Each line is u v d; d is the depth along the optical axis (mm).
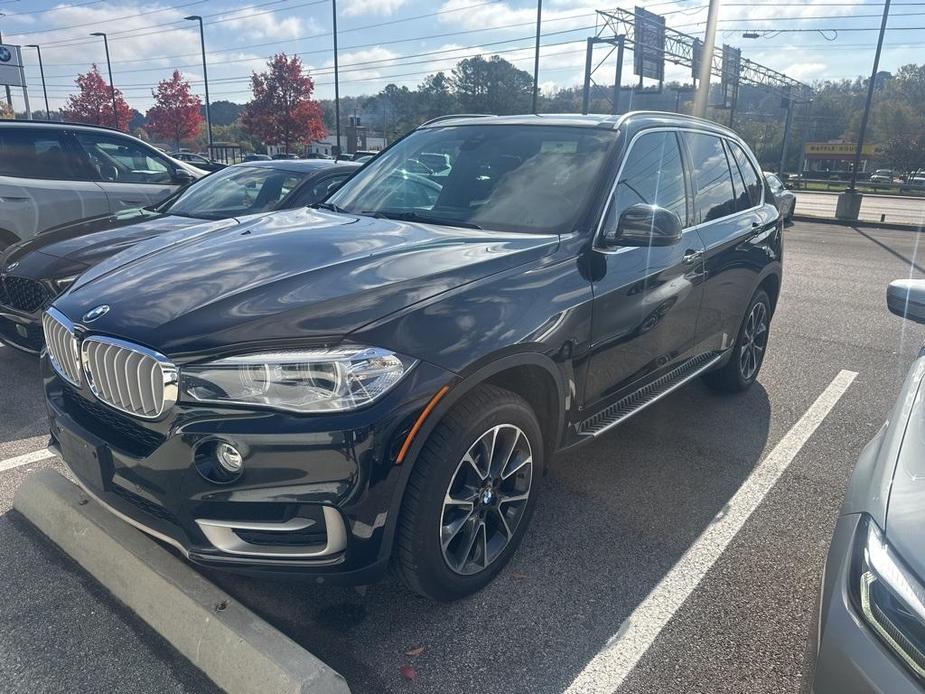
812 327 7121
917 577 1558
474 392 2479
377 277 2537
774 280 5008
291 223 3406
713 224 4180
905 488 1785
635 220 3012
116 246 4762
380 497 2191
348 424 2115
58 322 2598
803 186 51219
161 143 60312
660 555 3045
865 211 26203
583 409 3117
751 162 4957
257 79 47562
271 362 2131
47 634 2455
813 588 2840
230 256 2820
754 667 2404
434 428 2316
